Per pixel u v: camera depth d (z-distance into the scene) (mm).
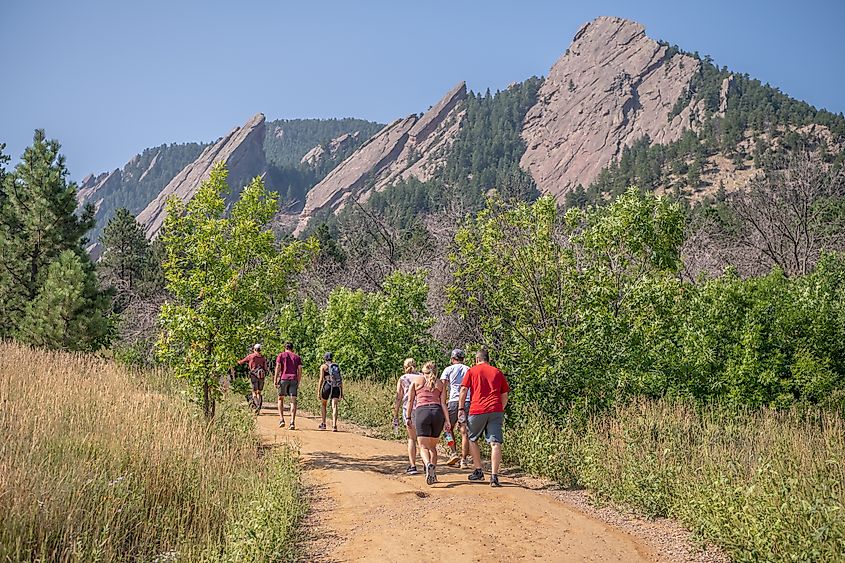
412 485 9391
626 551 6996
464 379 9828
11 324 25156
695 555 6992
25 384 12125
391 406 16000
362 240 38625
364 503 8484
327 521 7848
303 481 9656
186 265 12273
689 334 14820
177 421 10672
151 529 7238
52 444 8461
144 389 14938
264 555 6406
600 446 10133
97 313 24031
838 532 6172
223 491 8328
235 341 11719
